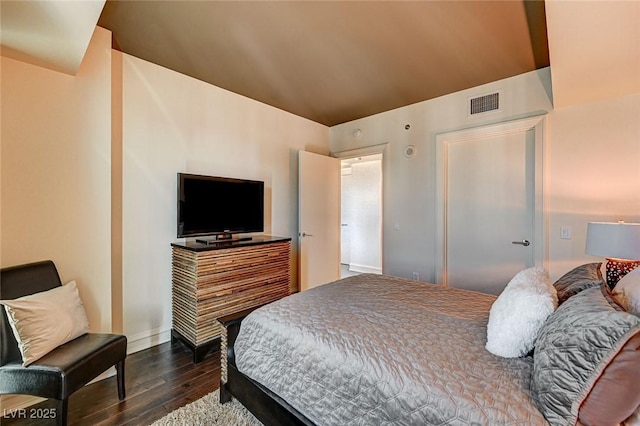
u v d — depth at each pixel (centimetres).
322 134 453
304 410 135
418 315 162
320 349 134
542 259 281
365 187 621
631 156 238
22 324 154
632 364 83
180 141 290
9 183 182
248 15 200
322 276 426
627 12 143
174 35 225
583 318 97
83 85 211
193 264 248
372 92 334
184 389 203
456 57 258
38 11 142
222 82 309
